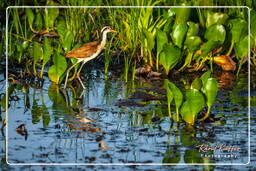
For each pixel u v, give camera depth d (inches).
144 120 417.4
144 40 613.9
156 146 360.8
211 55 599.8
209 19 617.9
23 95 501.7
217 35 584.7
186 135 381.4
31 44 668.7
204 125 402.3
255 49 623.8
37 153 349.7
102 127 401.7
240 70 608.1
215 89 405.1
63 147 359.9
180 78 573.9
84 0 695.1
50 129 397.4
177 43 586.6
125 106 457.4
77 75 539.2
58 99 486.9
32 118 426.0
